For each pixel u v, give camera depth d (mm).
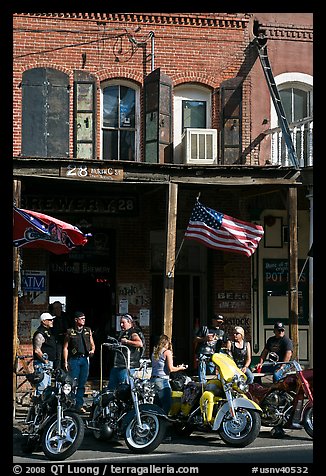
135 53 22641
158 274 23250
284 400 15969
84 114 21938
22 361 18406
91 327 22766
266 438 15859
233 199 23312
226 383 14945
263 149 23250
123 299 22734
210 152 21969
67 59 22188
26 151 21500
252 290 23312
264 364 17281
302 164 21844
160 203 22984
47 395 14008
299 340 23469
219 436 15797
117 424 14789
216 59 23156
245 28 23422
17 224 17750
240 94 22766
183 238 21781
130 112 22734
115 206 22703
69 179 19516
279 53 23672
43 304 22125
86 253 22797
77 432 13641
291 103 23891
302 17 23859
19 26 21828
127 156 22641
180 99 23047
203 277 23469
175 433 16016
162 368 15836
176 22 22875
